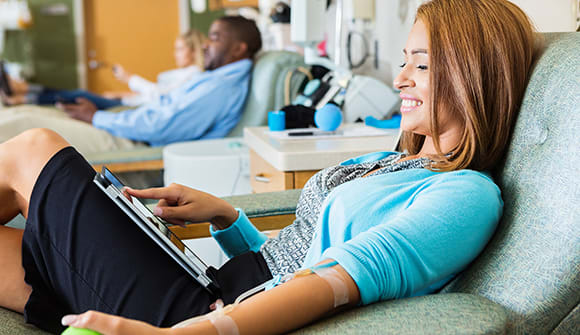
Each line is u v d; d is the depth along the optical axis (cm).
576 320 79
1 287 96
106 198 96
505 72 95
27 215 97
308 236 105
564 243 79
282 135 183
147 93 455
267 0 476
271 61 268
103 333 64
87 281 93
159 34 619
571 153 84
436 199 85
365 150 160
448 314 72
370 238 80
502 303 80
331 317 74
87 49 615
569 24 140
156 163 241
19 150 97
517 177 93
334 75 231
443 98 97
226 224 119
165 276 95
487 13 96
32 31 607
